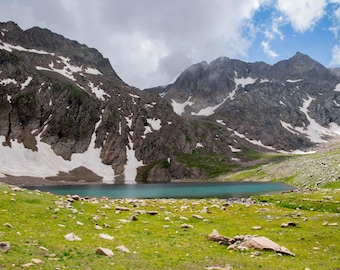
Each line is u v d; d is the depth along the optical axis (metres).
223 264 25.69
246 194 128.00
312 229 40.88
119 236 33.31
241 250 30.45
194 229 40.69
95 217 41.22
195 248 30.73
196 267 24.34
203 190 150.25
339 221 45.47
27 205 41.16
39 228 31.77
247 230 40.94
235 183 199.38
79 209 47.62
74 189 152.62
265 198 85.69
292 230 40.59
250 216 53.09
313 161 176.25
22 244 24.92
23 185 173.50
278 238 36.47
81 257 23.66
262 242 31.34
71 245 26.83
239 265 25.53
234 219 50.00
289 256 29.14
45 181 194.25
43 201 45.41
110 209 52.12
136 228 38.62
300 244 33.78
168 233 37.25
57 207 43.28
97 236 31.75
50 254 23.36
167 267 23.67
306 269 24.72
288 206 70.06
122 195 125.69
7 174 193.00
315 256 29.28
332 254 29.97
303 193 86.94
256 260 27.17
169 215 50.69
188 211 58.16
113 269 21.55
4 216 34.66
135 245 30.02
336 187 106.62
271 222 46.88
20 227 30.91
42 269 19.84
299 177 159.38
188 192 140.25
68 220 37.62
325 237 36.34
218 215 54.16
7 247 22.97
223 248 31.50
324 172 131.00
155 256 26.66
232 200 95.12
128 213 49.62
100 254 25.08
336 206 62.12
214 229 39.16
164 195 126.25
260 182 196.12
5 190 46.88
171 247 30.44
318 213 54.78
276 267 25.27
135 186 181.25
